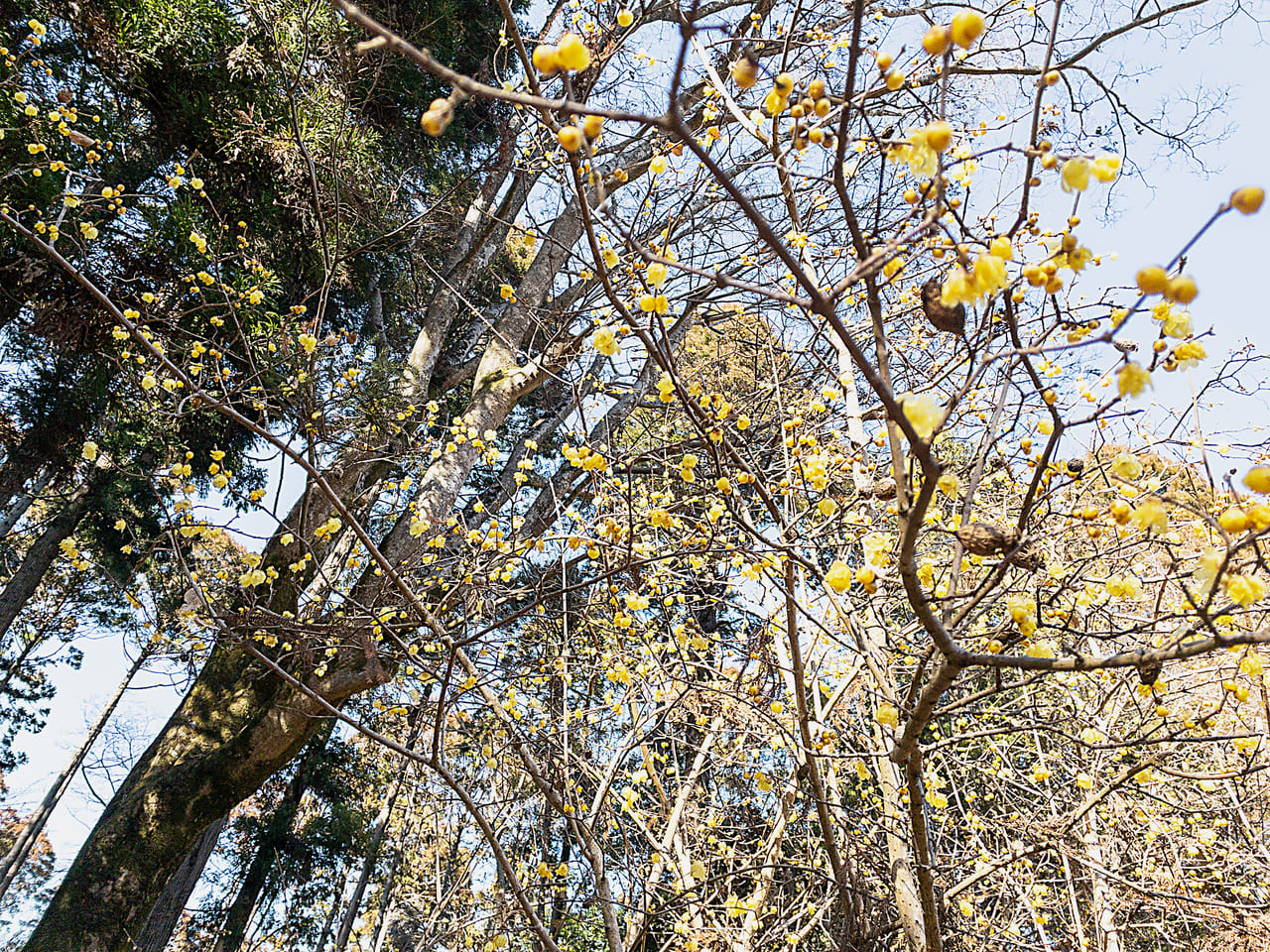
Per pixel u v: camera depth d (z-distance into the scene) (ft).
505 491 25.29
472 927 19.33
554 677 16.26
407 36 23.20
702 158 3.99
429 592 16.67
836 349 13.11
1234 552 4.60
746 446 10.45
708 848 17.39
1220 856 14.74
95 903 18.37
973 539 6.05
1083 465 8.17
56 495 39.60
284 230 22.45
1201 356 5.19
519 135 18.11
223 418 23.26
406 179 24.94
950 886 13.75
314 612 16.29
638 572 10.32
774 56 11.89
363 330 28.25
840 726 15.93
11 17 19.43
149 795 19.71
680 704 14.85
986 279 4.16
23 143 17.51
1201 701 11.77
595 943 20.93
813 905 16.20
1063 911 17.38
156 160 22.27
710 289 12.68
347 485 20.47
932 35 4.20
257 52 20.02
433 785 22.74
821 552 13.79
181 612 13.65
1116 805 15.88
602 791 13.74
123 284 19.04
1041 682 11.46
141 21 19.42
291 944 39.27
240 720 20.72
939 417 4.56
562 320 16.61
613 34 14.94
